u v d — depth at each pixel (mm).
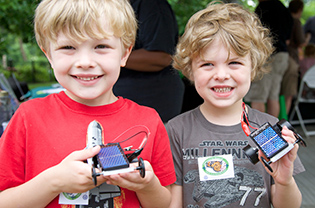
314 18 6383
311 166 3273
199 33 1267
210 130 1367
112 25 992
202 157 1328
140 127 1128
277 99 3963
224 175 1299
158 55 2055
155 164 1175
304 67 5148
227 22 1280
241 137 1341
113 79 1041
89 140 1014
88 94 1012
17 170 1017
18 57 15914
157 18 2014
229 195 1286
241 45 1226
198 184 1321
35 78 13406
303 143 1071
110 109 1123
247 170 1298
